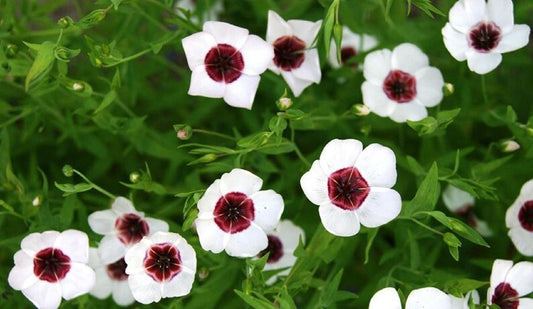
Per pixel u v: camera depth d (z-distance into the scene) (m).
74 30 0.58
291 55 0.58
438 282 0.58
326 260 0.57
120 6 0.60
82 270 0.57
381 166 0.55
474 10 0.57
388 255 0.59
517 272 0.56
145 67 0.65
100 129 0.65
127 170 0.67
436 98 0.60
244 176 0.55
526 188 0.58
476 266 0.64
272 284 0.59
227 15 0.68
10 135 0.66
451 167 0.62
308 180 0.55
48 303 0.57
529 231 0.59
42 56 0.56
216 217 0.55
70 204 0.58
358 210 0.55
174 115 0.69
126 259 0.55
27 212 0.59
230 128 0.68
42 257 0.56
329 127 0.63
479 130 0.66
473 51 0.57
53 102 0.64
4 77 0.60
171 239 0.55
